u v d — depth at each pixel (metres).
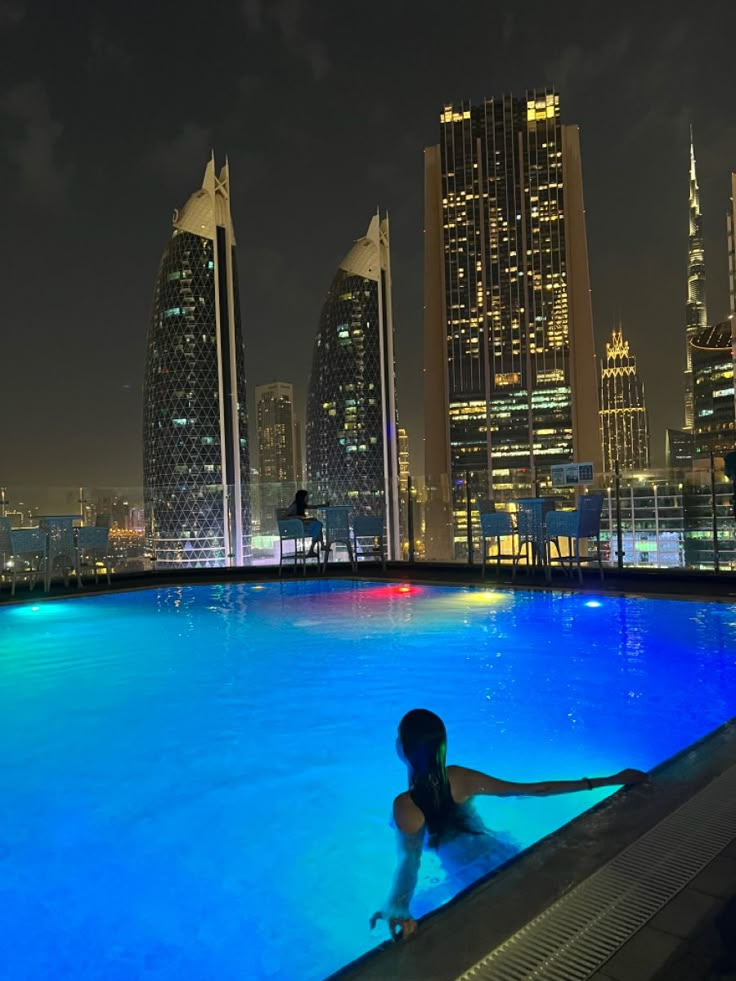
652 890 1.70
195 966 1.79
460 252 164.00
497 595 9.20
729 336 159.88
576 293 158.25
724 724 3.03
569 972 1.42
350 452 130.50
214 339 115.50
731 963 1.42
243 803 2.88
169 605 9.09
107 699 4.53
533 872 1.81
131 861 2.38
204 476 112.56
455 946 1.54
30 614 8.46
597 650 5.62
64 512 11.98
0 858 2.42
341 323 133.88
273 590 10.49
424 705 4.21
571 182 159.00
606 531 10.76
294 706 4.29
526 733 3.63
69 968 1.79
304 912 2.04
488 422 161.00
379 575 11.38
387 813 2.77
